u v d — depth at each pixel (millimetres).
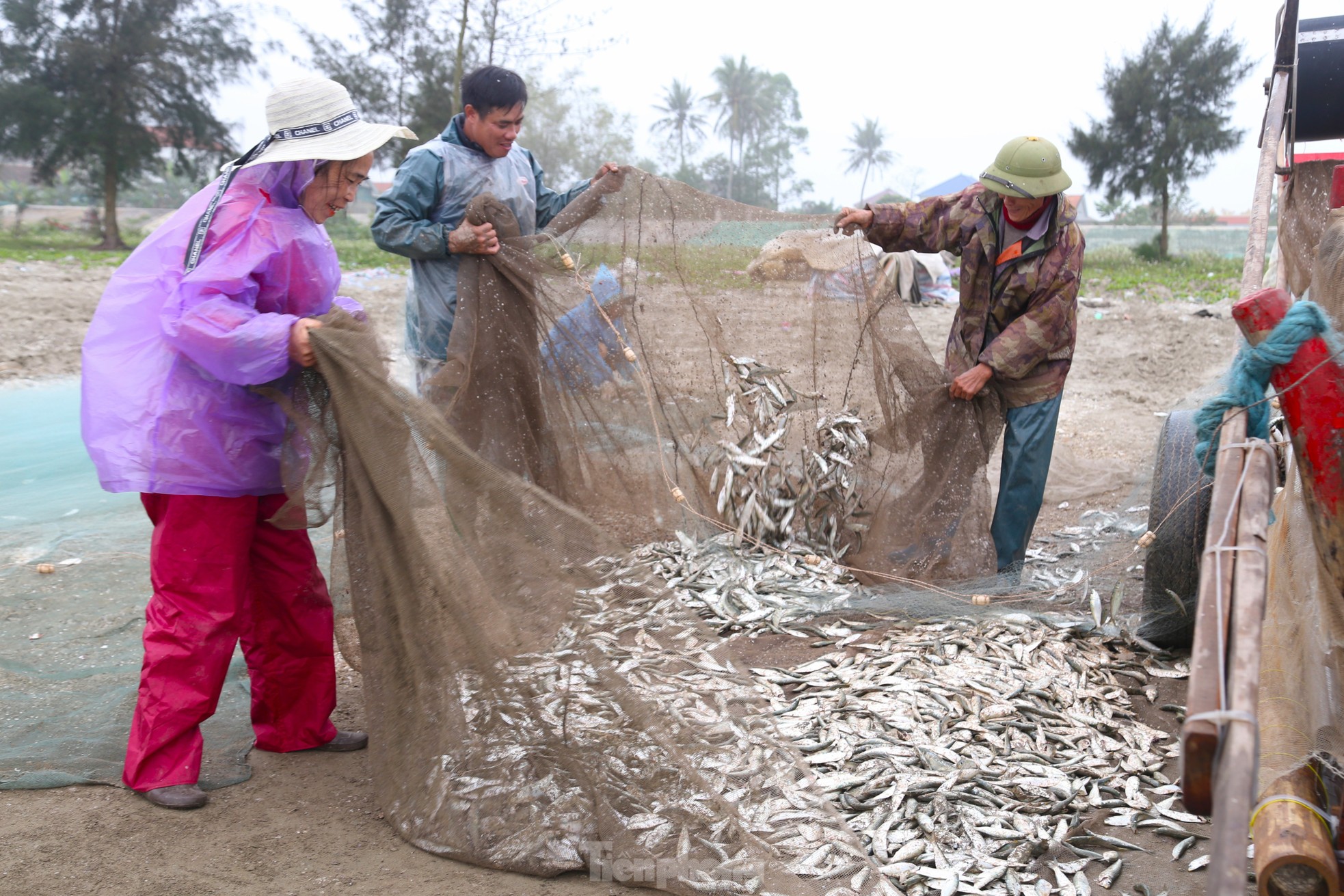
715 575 4840
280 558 3465
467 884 2840
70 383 9469
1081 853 2936
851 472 5055
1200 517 3977
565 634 3145
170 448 3057
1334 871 2023
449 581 3137
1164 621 4230
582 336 4797
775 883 2658
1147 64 38125
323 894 2762
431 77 23609
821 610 4570
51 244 29688
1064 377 4793
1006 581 4777
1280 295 2426
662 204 4965
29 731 3611
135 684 4020
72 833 2996
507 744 3141
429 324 4895
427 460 3172
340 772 3508
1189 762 1769
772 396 5070
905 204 4938
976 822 3025
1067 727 3615
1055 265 4617
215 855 2934
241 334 2957
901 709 3656
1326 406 2346
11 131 32125
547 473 4785
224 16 34719
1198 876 2859
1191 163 37562
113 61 32250
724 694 3168
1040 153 4449
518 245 4680
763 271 5043
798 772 2957
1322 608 2564
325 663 3604
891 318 4949
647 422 4910
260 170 3230
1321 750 2438
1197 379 11250
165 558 3143
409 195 4715
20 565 5305
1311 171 4387
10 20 32094
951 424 4879
